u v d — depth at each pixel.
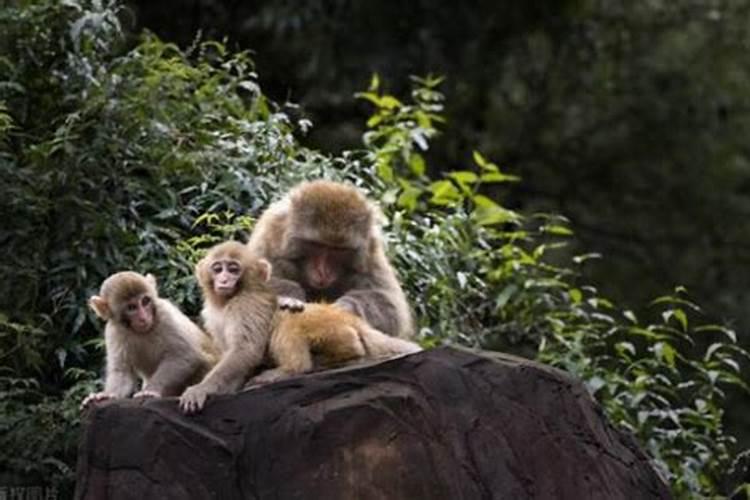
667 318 16.41
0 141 14.43
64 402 12.91
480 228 16.69
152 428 9.67
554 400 10.10
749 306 26.88
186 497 9.59
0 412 13.03
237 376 10.06
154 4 23.72
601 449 10.20
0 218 14.20
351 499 9.61
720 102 28.56
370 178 16.47
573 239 26.72
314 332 10.16
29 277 13.86
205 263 10.45
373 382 9.90
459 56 26.23
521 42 27.45
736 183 28.20
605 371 16.02
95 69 15.29
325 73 24.53
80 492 9.70
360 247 11.35
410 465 9.70
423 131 17.27
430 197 18.77
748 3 29.20
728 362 16.42
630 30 28.52
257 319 10.22
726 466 17.17
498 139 27.14
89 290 13.86
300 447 9.64
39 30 15.33
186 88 15.79
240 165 15.03
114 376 10.70
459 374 9.96
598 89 28.06
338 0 24.84
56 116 15.23
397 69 25.09
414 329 14.85
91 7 15.59
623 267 27.09
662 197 27.92
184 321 10.82
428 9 25.67
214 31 24.05
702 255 27.53
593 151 27.88
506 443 9.93
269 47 24.52
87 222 14.16
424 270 15.39
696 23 28.97
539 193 27.39
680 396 17.84
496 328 16.73
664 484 10.57
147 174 15.00
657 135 28.17
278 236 11.45
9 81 15.19
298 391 9.77
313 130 23.98
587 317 17.23
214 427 9.70
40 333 13.30
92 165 14.49
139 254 14.02
